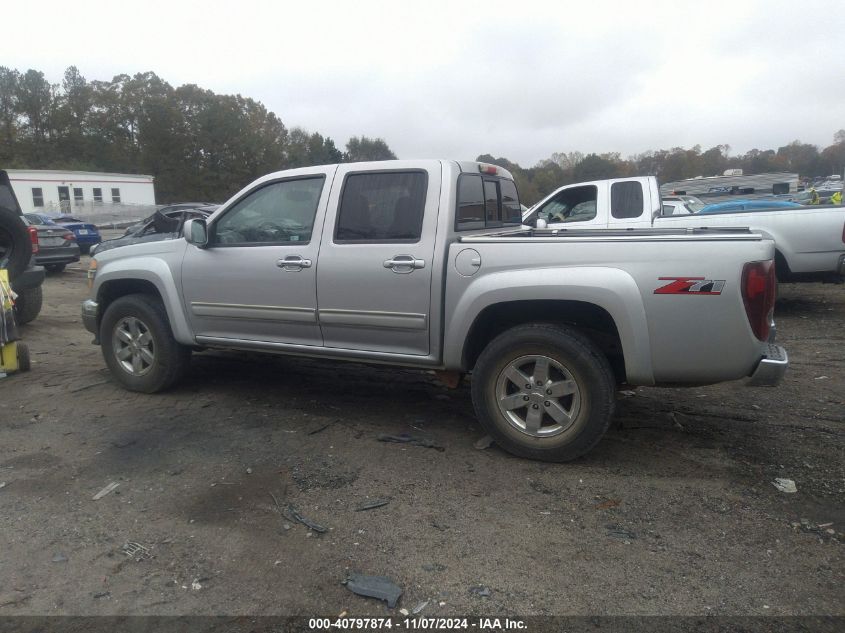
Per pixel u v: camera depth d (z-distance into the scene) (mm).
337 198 4559
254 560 3078
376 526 3359
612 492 3689
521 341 3969
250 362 6648
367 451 4312
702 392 5488
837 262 7984
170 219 11203
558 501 3600
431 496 3674
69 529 3375
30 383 5949
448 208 4219
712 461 4078
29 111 71000
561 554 3092
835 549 3084
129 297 5531
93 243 20562
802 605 2697
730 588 2816
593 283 3752
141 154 65875
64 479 3947
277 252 4730
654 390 5559
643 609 2693
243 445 4430
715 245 3605
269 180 4887
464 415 5016
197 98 67438
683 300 3645
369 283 4379
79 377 6145
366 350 4539
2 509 3596
